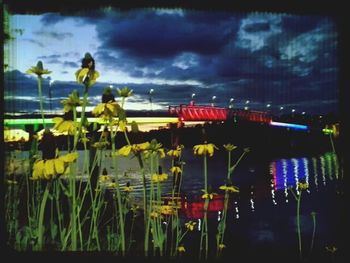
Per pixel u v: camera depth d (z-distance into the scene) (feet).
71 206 6.64
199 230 12.86
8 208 8.15
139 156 6.55
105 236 8.96
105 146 6.46
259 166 74.49
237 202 29.66
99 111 6.25
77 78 5.68
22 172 8.05
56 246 7.46
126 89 6.44
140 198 12.76
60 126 6.20
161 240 7.82
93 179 6.86
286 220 23.50
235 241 14.30
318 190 36.68
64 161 5.65
